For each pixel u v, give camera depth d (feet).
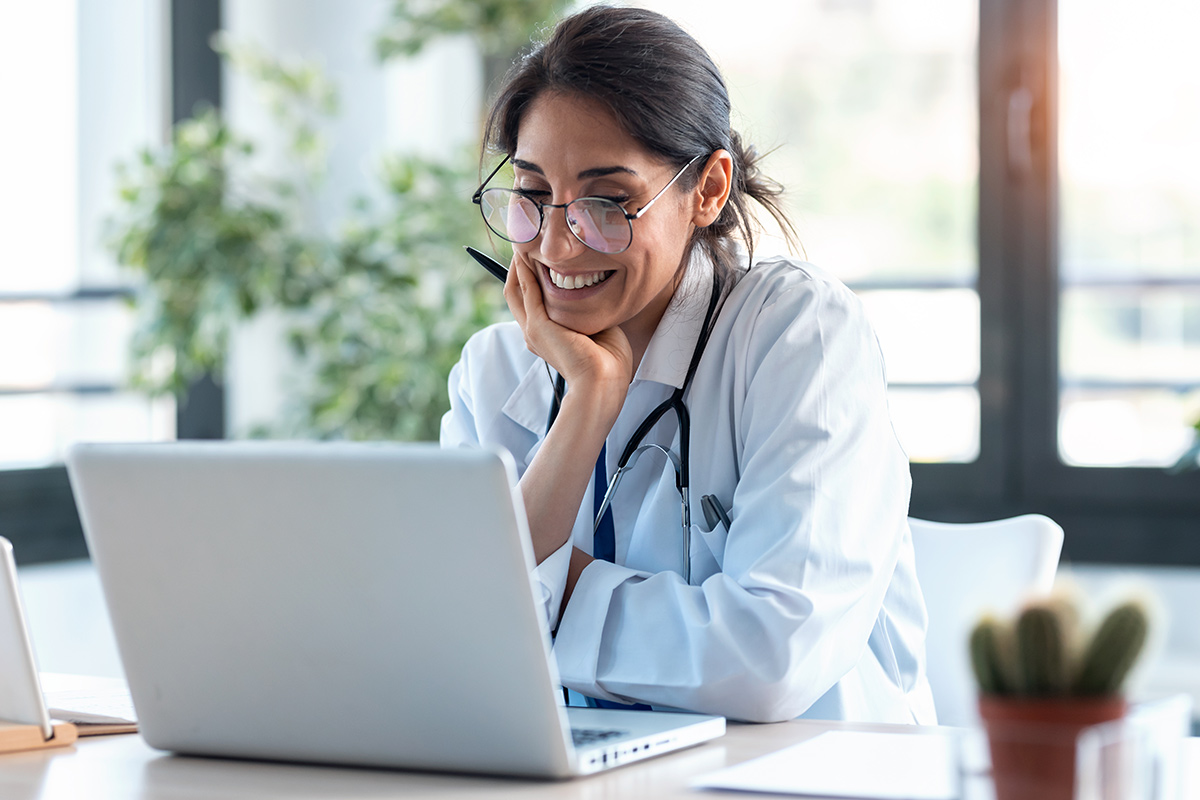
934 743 3.36
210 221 10.26
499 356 5.38
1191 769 3.11
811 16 10.53
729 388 4.66
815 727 3.69
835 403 4.31
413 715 3.09
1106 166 9.85
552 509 4.40
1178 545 9.75
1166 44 9.66
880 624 4.72
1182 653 9.58
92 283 10.81
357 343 10.80
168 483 3.18
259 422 11.71
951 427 10.36
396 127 11.97
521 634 2.91
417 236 10.67
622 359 4.71
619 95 4.33
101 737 3.73
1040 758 2.28
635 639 3.94
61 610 10.11
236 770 3.27
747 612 3.74
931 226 10.33
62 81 10.54
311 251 10.56
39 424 10.37
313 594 3.09
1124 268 9.86
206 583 3.21
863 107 10.45
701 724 3.49
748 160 5.08
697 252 4.87
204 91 11.35
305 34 11.99
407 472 2.90
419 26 10.91
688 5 10.79
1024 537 5.24
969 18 10.16
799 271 4.79
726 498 4.62
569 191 4.42
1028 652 2.34
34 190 10.34
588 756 3.08
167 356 10.57
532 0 10.62
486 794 2.95
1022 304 10.09
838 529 4.06
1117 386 9.94
